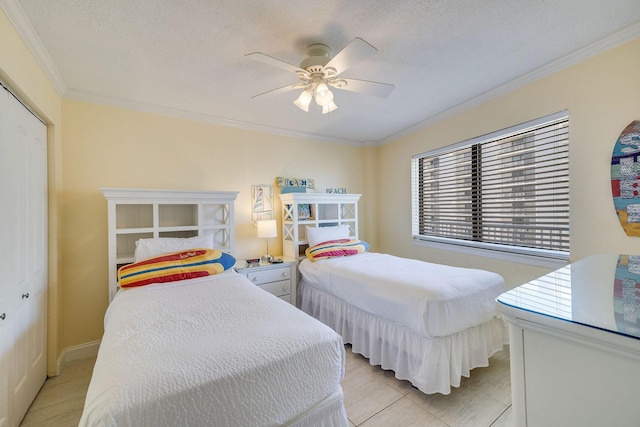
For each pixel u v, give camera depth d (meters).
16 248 1.63
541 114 2.33
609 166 1.96
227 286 2.03
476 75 2.34
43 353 2.08
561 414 0.66
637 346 0.54
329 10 1.54
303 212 3.71
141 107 2.75
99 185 2.57
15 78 1.52
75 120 2.47
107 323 1.59
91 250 2.52
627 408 0.57
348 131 3.79
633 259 1.42
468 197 3.12
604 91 1.97
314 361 1.23
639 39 1.81
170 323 1.38
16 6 1.44
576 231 2.15
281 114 3.09
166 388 0.94
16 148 1.64
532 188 2.52
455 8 1.55
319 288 2.88
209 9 1.51
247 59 2.01
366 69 2.21
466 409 1.74
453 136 3.13
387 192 4.18
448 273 2.23
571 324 0.63
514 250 2.65
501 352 2.39
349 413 1.72
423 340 1.85
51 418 1.74
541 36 1.84
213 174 3.17
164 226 2.81
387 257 3.08
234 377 1.04
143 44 1.82
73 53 1.89
